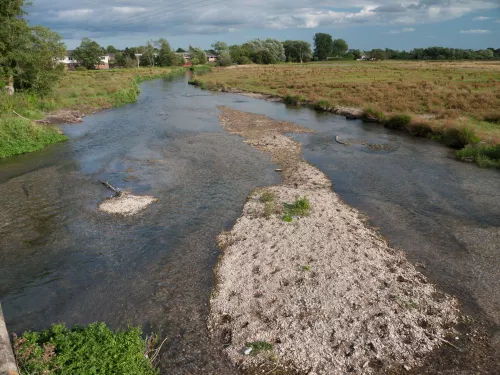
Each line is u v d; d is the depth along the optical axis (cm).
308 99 4559
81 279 1158
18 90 3709
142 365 759
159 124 3416
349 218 1511
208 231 1428
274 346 870
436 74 6644
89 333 742
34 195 1777
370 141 2786
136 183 1933
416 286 1080
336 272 1127
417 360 836
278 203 1642
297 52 14775
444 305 1007
